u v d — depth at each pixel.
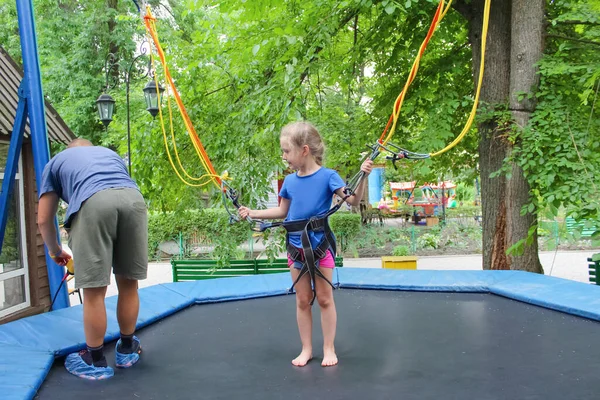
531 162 4.59
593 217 4.12
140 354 2.65
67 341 2.66
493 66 5.28
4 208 3.47
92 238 2.24
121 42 13.34
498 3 5.29
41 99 3.62
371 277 4.29
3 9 13.32
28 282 5.45
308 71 5.48
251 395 2.09
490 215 5.35
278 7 5.54
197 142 2.78
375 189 21.80
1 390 2.07
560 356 2.47
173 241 13.11
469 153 7.07
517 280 4.01
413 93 5.82
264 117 5.48
